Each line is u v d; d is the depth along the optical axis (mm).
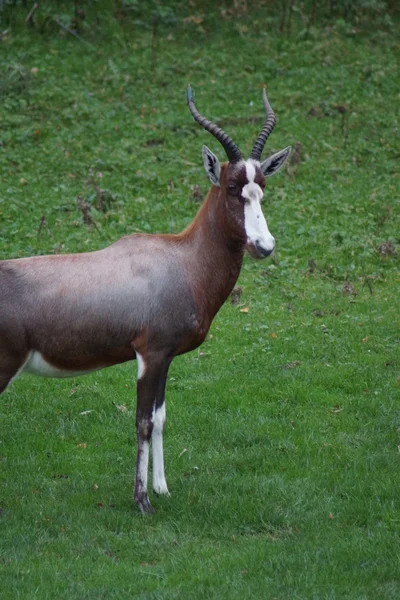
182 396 17938
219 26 41406
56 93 34656
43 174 28891
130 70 37031
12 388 18281
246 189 13469
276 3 43500
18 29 39812
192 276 13742
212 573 11992
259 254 13344
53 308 13219
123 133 32094
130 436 16516
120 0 42156
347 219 26719
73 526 13250
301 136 32312
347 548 12609
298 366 19062
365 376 18594
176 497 14164
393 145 32156
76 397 18000
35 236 24531
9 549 12555
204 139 31859
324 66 38062
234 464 15414
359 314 21469
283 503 13977
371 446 15914
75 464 15430
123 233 24969
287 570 12062
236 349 19875
